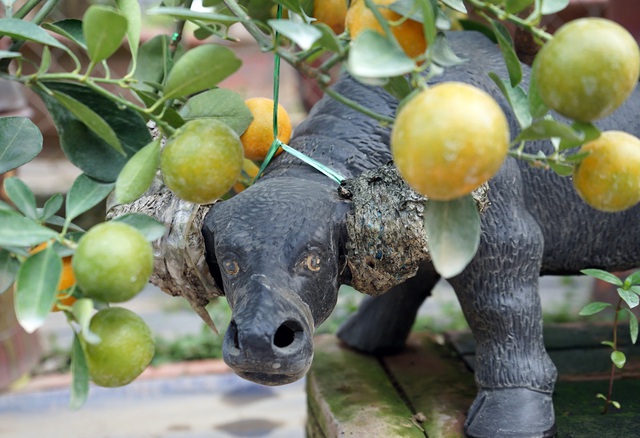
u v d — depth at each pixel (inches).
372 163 43.3
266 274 34.3
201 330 108.8
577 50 24.2
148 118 33.7
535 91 28.3
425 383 55.9
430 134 22.7
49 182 125.3
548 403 45.6
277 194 37.6
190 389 97.4
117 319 27.1
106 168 30.7
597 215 50.2
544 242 50.4
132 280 24.9
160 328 112.0
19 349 98.0
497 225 44.8
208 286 40.1
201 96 37.1
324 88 28.6
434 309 112.2
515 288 45.4
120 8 31.2
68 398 94.4
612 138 29.1
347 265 39.4
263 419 90.1
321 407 53.3
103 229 25.2
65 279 30.1
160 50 41.8
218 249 36.2
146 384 97.0
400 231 36.8
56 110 30.4
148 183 28.9
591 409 50.8
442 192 23.7
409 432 47.6
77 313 24.8
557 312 102.9
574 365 59.3
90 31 27.1
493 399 45.6
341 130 44.6
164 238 38.4
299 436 85.6
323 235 36.4
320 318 37.5
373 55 24.5
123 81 29.3
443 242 26.8
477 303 45.9
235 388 97.9
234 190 47.7
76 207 29.3
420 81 25.2
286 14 40.8
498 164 23.5
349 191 38.7
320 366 59.8
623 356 47.3
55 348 106.4
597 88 24.2
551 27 102.3
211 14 29.4
